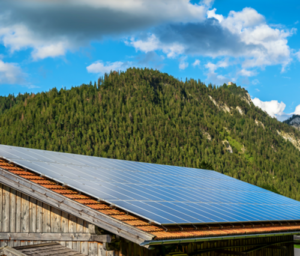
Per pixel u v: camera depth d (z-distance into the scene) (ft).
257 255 54.85
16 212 37.65
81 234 32.91
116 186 38.47
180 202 38.29
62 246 33.88
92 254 32.45
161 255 36.78
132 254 33.47
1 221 38.34
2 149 44.32
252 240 53.62
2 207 38.60
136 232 27.94
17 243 36.73
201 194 46.91
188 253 39.91
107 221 29.89
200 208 38.06
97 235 31.65
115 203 31.53
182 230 31.42
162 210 32.96
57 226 34.78
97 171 45.19
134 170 53.31
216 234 33.27
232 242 49.19
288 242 64.59
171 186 46.85
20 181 35.01
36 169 37.29
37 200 36.50
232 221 36.42
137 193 37.32
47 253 31.07
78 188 33.68
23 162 39.27
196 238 31.01
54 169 39.68
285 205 59.36
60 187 35.22
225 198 49.01
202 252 41.75
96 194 33.17
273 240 60.08
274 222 44.55
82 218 31.30
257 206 50.24
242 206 46.70
